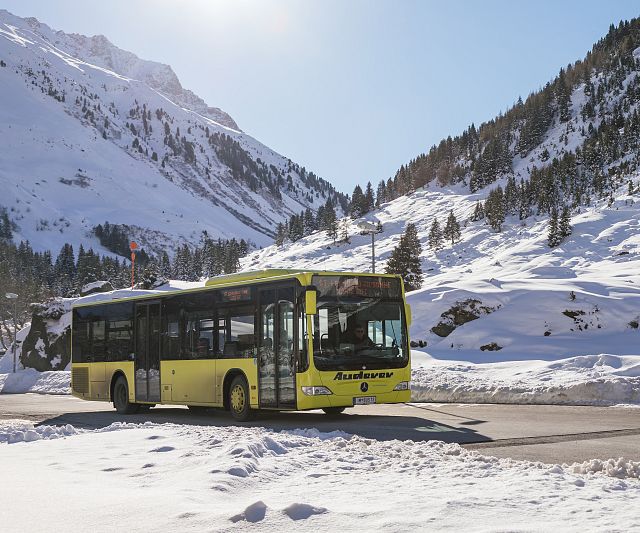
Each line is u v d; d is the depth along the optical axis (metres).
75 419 18.55
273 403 15.22
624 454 9.30
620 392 17.27
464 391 19.75
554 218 147.38
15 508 5.59
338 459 7.78
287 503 5.36
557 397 17.84
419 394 20.66
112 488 6.46
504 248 162.50
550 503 5.27
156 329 19.27
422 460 7.62
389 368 15.22
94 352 22.03
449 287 34.97
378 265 172.00
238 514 4.92
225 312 16.81
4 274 164.62
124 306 20.70
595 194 189.00
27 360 45.81
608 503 5.27
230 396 16.66
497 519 4.78
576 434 11.48
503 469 7.03
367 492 5.86
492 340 30.09
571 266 124.06
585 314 30.62
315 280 14.76
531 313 31.12
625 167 199.00
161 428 12.13
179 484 6.36
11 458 8.99
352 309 15.04
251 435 9.88
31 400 28.19
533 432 11.86
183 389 18.03
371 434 12.23
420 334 32.16
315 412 17.91
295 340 14.68
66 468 7.85
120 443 9.88
